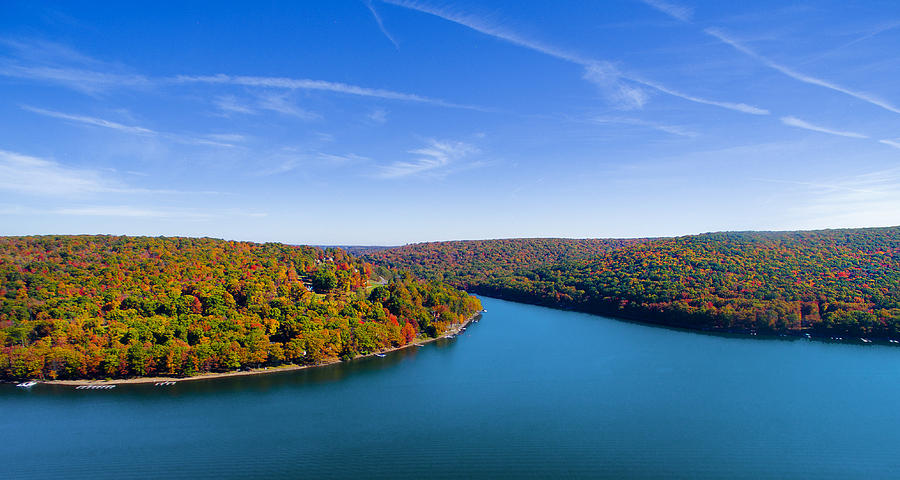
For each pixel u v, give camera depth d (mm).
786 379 149750
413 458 99375
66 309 157875
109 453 99500
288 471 93812
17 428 110312
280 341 168000
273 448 102875
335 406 126500
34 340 145375
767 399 132000
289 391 137250
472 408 125938
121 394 131125
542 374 155250
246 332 161500
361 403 128875
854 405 127500
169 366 141125
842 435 109750
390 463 97312
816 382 146750
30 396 128250
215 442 105062
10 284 166000
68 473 91812
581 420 118250
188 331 158125
